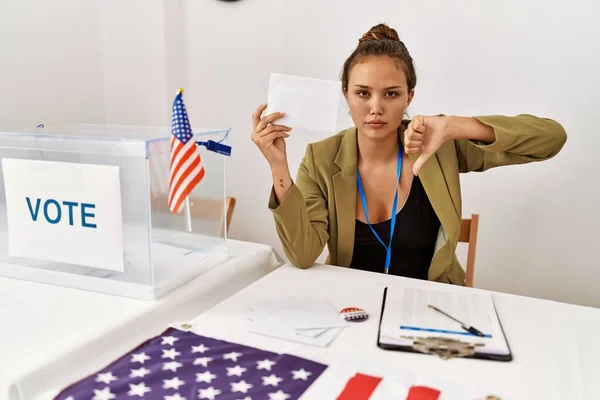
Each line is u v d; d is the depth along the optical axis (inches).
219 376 28.9
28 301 38.3
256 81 83.0
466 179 74.0
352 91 46.3
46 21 77.3
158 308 37.4
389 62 44.9
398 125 47.1
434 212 50.4
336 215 50.9
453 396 27.0
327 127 43.1
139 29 85.7
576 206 69.2
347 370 29.3
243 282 47.3
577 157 68.1
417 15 72.5
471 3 69.6
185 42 86.3
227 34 83.4
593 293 70.1
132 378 28.8
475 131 43.8
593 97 66.1
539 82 68.3
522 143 45.2
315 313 37.1
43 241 41.0
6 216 42.0
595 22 64.4
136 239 38.3
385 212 50.8
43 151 39.9
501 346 31.9
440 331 33.8
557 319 37.0
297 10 78.6
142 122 89.0
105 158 37.9
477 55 70.6
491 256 74.6
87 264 39.8
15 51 73.0
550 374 29.6
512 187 71.9
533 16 67.1
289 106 43.3
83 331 33.3
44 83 78.0
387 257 50.6
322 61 78.9
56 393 27.7
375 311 37.8
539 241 71.8
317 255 48.5
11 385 27.5
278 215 45.6
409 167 50.2
